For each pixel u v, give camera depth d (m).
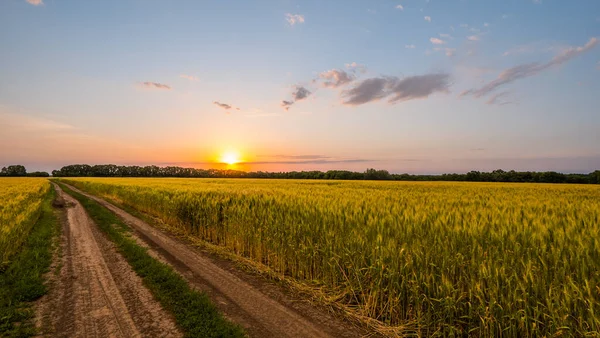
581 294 3.24
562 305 3.35
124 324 4.64
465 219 5.74
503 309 3.76
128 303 5.39
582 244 3.91
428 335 4.31
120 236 10.84
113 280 6.54
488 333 3.86
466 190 19.22
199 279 6.63
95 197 28.53
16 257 7.90
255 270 7.26
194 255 8.77
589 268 3.58
